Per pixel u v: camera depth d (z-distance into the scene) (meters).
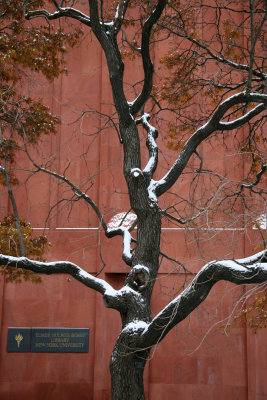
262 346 21.58
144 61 11.80
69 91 23.98
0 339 22.61
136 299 10.76
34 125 16.00
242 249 20.97
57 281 22.94
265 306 16.58
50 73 15.88
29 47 15.03
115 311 22.42
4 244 15.70
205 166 22.38
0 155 16.17
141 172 11.42
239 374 21.69
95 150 23.58
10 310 22.80
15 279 16.23
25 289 22.94
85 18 12.89
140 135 22.95
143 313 10.70
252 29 11.18
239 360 21.80
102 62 24.06
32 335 22.58
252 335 21.64
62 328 22.55
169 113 22.83
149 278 10.91
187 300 9.94
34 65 15.41
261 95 11.52
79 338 22.48
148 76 12.00
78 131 23.62
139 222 11.44
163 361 22.02
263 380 21.36
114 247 22.58
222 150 22.33
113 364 10.40
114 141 23.52
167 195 22.45
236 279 9.75
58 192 23.25
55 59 15.93
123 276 22.77
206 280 9.92
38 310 22.77
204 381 21.78
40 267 11.65
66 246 22.72
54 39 15.91
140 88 23.42
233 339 21.92
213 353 21.84
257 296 16.91
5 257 11.61
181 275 22.03
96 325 22.33
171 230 22.27
